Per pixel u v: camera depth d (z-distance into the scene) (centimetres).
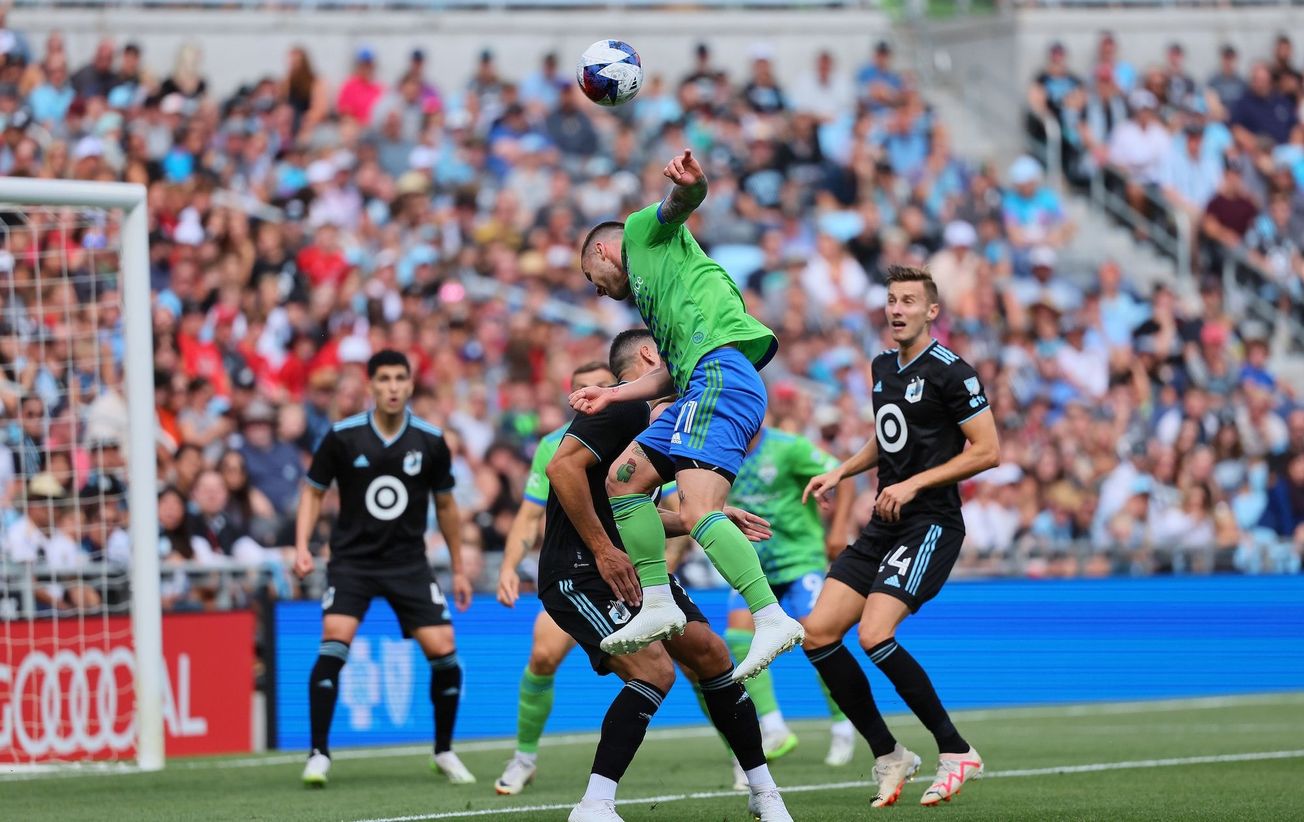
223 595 4050
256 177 6106
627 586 1897
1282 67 7775
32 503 3997
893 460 2416
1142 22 7862
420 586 2912
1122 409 6038
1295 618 5034
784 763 3191
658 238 2009
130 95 6191
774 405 3466
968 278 6412
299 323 5303
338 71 7250
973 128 7769
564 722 4138
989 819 2117
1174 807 2250
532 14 7562
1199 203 7394
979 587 4672
